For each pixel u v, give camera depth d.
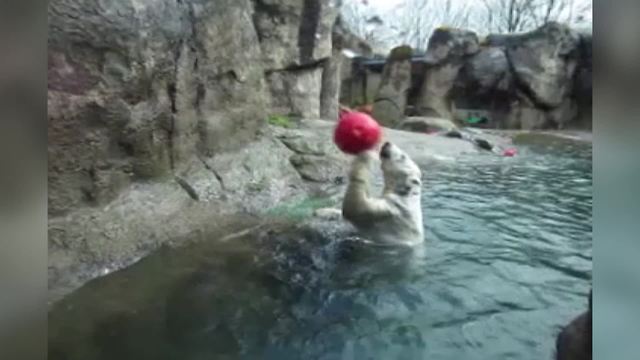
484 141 11.00
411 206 4.05
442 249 4.00
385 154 4.11
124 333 2.59
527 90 16.73
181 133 4.56
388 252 3.85
